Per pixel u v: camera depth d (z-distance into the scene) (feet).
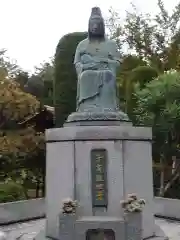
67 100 62.08
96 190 27.35
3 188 53.36
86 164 27.55
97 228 26.43
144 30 83.41
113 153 27.50
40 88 84.38
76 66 30.55
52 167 29.01
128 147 27.84
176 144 51.67
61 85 62.44
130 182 27.63
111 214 27.20
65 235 26.45
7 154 58.54
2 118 58.18
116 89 30.27
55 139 28.76
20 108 56.90
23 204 39.63
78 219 26.94
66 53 62.54
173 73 50.01
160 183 57.57
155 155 55.21
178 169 55.06
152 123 49.16
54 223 28.55
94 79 29.50
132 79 57.31
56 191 28.55
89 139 27.58
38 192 69.36
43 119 67.77
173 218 38.14
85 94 29.48
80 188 27.50
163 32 82.99
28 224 37.93
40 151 62.39
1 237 30.96
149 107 48.19
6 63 80.79
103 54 30.01
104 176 27.43
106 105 29.37
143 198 28.19
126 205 26.27
